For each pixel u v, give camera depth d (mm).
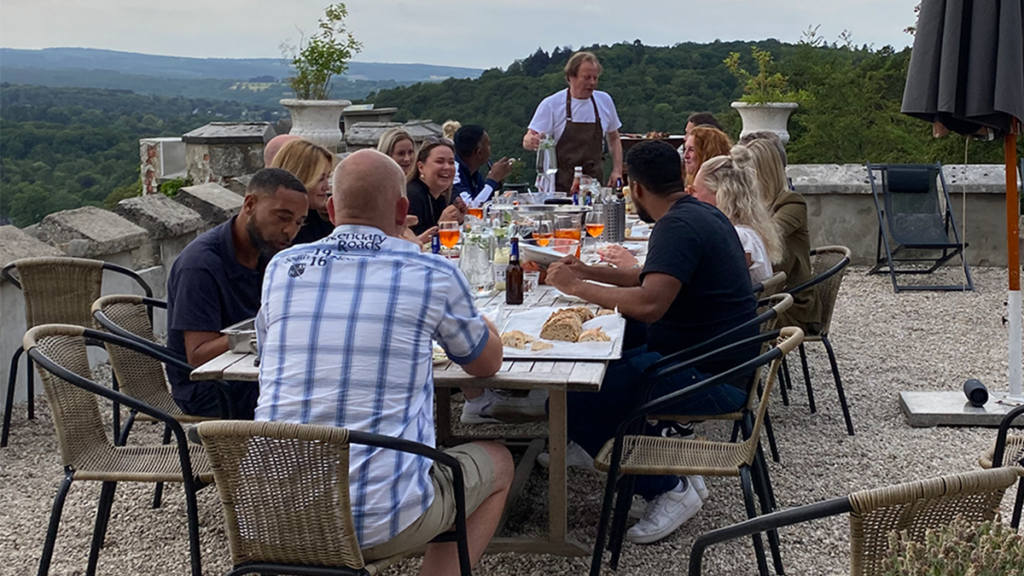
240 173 10164
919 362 5930
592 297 3609
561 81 12570
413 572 3279
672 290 3471
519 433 4613
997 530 1692
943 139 13961
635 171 3705
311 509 2326
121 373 3689
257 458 2303
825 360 6020
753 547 3346
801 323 4676
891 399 5215
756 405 4207
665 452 3141
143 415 3670
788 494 3951
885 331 6723
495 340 2705
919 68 4402
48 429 4820
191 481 2893
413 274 2482
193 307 3309
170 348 3482
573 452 4090
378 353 2404
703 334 3598
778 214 4863
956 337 6516
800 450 4465
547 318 3486
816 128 16391
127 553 3445
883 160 15945
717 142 5266
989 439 4547
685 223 3521
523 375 2834
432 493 2477
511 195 6570
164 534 3590
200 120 22719
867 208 8820
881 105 16656
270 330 2492
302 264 2506
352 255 2496
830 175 8852
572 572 3258
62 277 4695
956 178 8703
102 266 4797
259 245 3355
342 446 2250
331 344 2404
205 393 3525
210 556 3408
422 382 2486
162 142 11117
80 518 3744
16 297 5176
